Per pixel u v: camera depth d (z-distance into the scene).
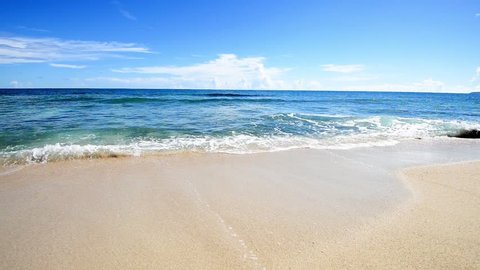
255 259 3.25
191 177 6.07
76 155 7.47
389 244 3.56
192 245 3.52
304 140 10.58
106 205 4.62
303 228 3.96
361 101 44.31
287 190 5.43
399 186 5.75
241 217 4.28
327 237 3.73
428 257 3.28
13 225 3.93
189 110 21.25
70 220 4.11
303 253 3.37
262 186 5.63
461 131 13.24
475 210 4.61
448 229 3.95
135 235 3.73
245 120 15.74
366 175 6.48
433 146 10.11
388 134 12.38
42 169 6.41
